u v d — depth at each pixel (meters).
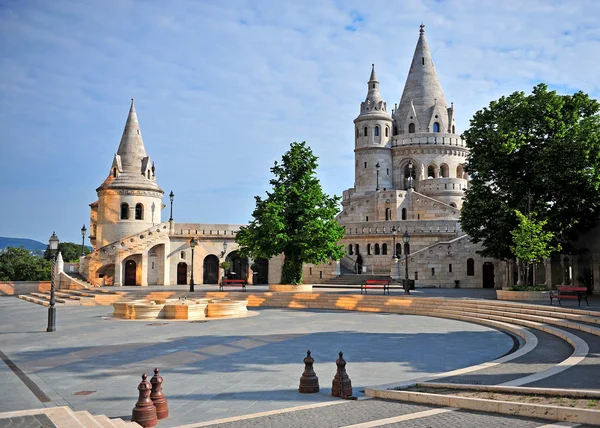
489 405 10.75
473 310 30.20
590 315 24.03
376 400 12.37
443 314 31.23
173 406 12.30
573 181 33.97
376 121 80.62
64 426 8.99
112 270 59.00
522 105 36.56
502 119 37.47
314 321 28.81
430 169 80.75
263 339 22.19
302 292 40.84
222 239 60.66
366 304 36.00
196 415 11.55
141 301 33.75
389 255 59.66
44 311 36.16
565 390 10.95
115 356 18.61
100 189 60.59
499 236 37.47
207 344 20.97
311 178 43.19
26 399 13.09
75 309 37.06
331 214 42.97
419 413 10.71
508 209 36.12
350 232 62.03
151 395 11.34
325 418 10.62
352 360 17.52
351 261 60.16
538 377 13.03
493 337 22.52
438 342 21.17
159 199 63.28
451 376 14.03
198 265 59.75
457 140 80.31
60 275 52.16
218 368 16.44
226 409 11.99
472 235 39.16
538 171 35.16
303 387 13.33
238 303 32.03
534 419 9.96
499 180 37.88
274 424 10.22
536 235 33.09
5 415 9.67
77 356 18.69
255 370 16.12
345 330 24.92
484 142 38.94
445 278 51.53
